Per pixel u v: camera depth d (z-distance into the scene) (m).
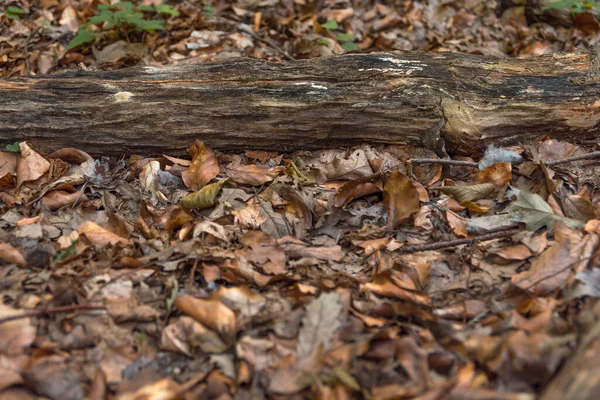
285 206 2.88
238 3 5.20
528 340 1.95
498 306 2.26
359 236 2.69
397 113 3.23
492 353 1.95
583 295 2.20
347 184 2.85
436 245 2.60
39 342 2.05
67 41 4.68
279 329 2.12
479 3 5.41
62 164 3.12
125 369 2.00
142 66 3.30
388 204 2.81
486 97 3.20
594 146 3.29
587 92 3.21
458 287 2.38
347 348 1.99
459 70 3.26
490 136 3.23
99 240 2.54
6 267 2.40
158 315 2.18
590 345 1.78
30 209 2.84
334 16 5.16
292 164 3.11
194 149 3.20
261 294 2.32
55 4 5.03
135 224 2.72
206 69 3.27
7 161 3.07
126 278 2.34
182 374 1.99
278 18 5.09
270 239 2.56
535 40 5.22
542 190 2.89
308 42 4.78
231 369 1.98
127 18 4.35
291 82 3.23
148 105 3.17
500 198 2.89
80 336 2.07
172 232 2.71
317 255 2.54
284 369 1.94
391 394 1.84
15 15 4.78
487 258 2.52
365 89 3.22
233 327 2.09
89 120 3.15
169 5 4.99
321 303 2.14
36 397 1.88
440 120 3.22
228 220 2.77
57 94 3.14
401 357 1.98
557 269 2.33
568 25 5.32
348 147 3.36
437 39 5.04
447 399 1.77
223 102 3.19
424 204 2.90
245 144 3.31
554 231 2.55
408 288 2.32
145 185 3.02
